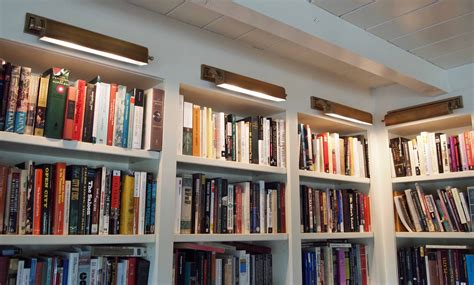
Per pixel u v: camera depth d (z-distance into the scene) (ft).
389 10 6.06
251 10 5.11
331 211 8.02
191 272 5.98
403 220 8.54
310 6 5.86
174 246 6.00
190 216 6.03
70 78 5.83
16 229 4.54
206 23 6.35
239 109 7.48
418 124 8.70
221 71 6.42
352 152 8.71
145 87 6.20
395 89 9.12
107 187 5.26
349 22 6.40
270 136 7.24
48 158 5.60
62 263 4.88
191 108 6.24
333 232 7.93
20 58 5.13
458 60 7.91
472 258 7.57
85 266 5.01
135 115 5.59
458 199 7.85
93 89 5.24
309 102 7.95
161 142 5.67
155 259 5.42
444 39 7.02
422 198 8.33
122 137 5.41
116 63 5.45
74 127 4.97
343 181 8.57
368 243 8.74
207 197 6.27
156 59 5.86
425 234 8.14
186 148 6.07
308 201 7.63
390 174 8.86
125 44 5.38
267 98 7.11
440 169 8.09
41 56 5.08
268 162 7.11
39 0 4.90
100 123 5.23
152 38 5.90
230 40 6.88
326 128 9.09
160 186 5.60
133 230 5.37
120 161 6.10
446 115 8.16
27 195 4.66
